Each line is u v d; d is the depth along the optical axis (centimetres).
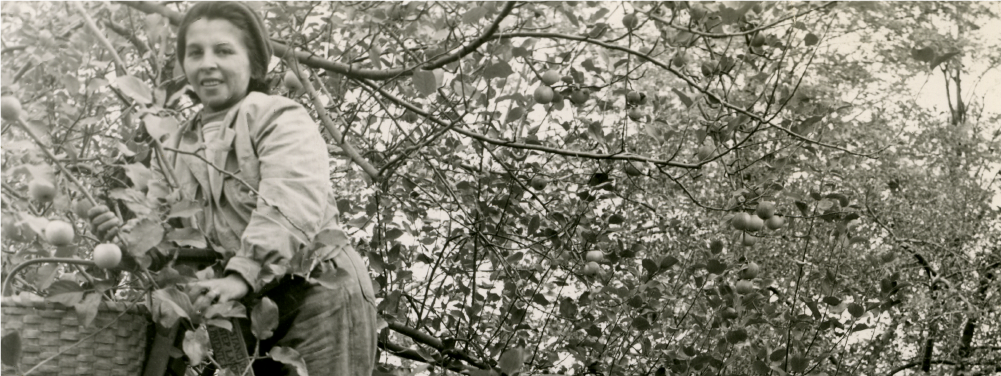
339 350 197
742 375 451
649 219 497
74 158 187
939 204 684
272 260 182
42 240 201
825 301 436
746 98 399
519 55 329
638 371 466
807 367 434
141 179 183
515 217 429
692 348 403
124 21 259
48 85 218
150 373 187
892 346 630
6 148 175
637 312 402
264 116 203
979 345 665
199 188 203
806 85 456
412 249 444
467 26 333
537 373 397
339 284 186
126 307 184
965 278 671
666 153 467
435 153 405
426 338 400
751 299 404
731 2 297
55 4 215
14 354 165
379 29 304
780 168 341
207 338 170
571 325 443
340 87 367
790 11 321
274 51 297
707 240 522
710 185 538
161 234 173
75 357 179
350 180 429
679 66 323
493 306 436
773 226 344
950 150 711
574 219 407
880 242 591
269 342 201
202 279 179
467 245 439
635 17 308
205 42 212
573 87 330
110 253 170
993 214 698
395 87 388
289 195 189
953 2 547
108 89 225
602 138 363
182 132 211
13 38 213
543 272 421
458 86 331
